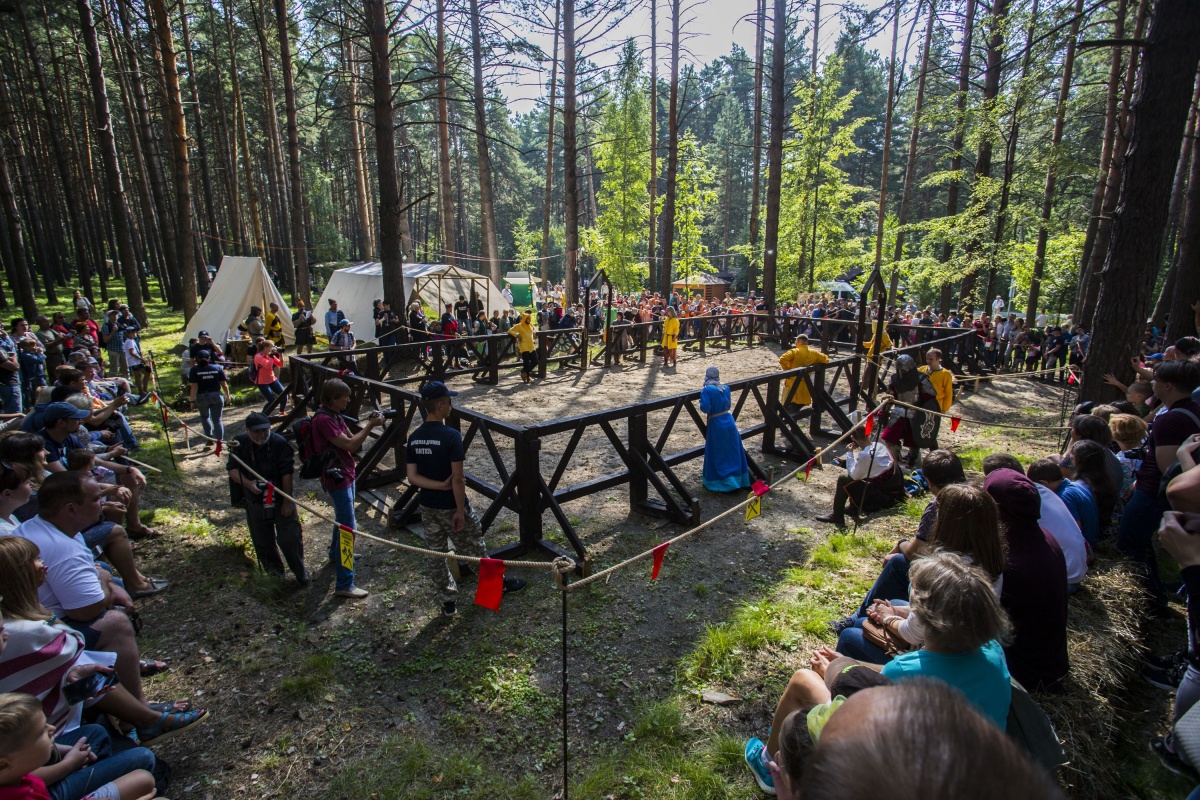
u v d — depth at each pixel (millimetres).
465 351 14945
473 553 4801
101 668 2801
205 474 7805
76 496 3293
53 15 23266
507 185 63406
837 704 1771
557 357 15477
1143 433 5129
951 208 21438
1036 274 19078
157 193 23297
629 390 12875
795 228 28719
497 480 7750
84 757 2455
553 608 4859
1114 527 5156
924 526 3740
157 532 5836
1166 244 24297
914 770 554
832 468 8109
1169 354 5562
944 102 20344
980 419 10922
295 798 3029
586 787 3145
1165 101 6059
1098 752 3080
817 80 26062
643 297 21875
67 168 25828
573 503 6914
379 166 13820
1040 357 15602
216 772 3160
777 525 6312
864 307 9453
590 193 51375
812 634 4414
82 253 26781
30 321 18188
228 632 4336
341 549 4762
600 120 36156
